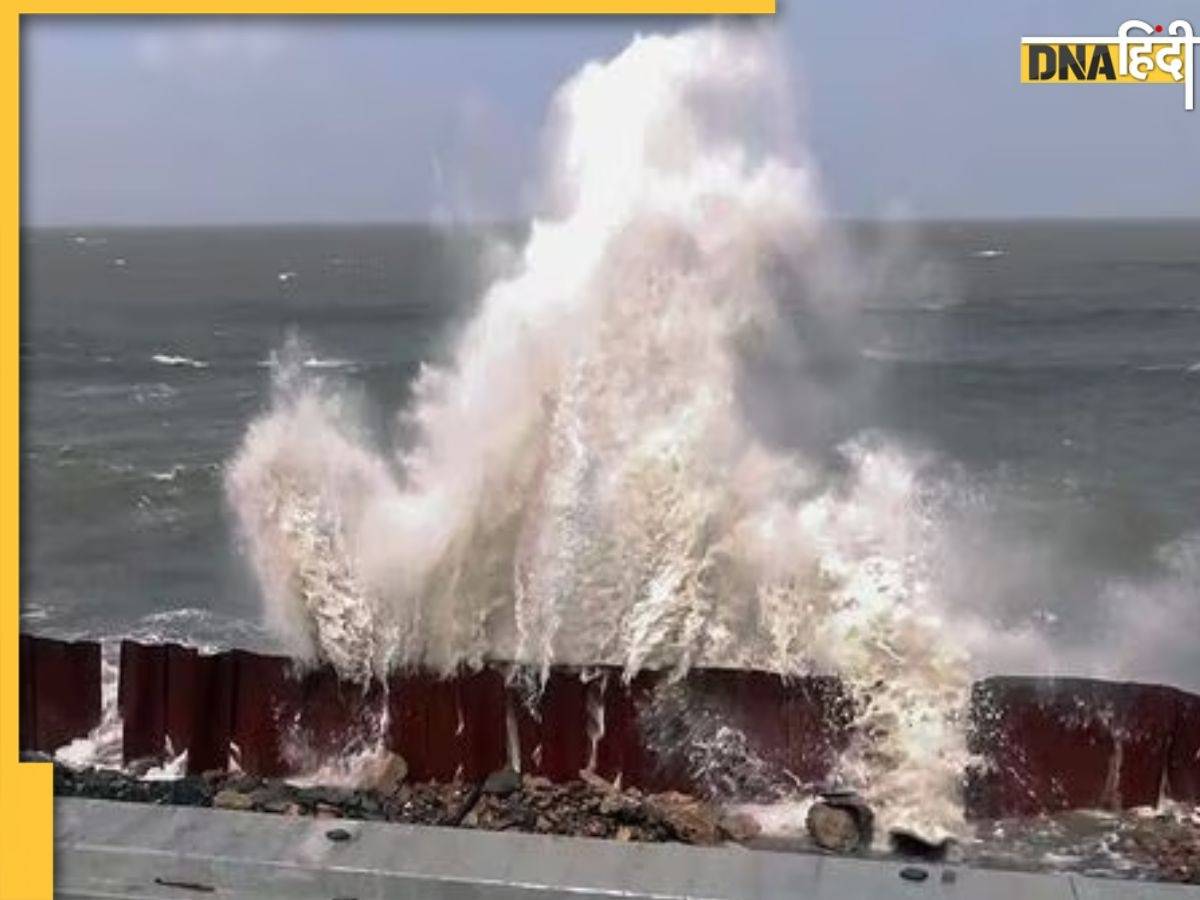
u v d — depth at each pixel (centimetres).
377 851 636
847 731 784
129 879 634
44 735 864
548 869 620
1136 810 774
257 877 627
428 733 807
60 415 3994
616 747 793
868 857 713
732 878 613
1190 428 3406
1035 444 3128
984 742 779
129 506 2544
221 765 833
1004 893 602
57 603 1806
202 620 1694
